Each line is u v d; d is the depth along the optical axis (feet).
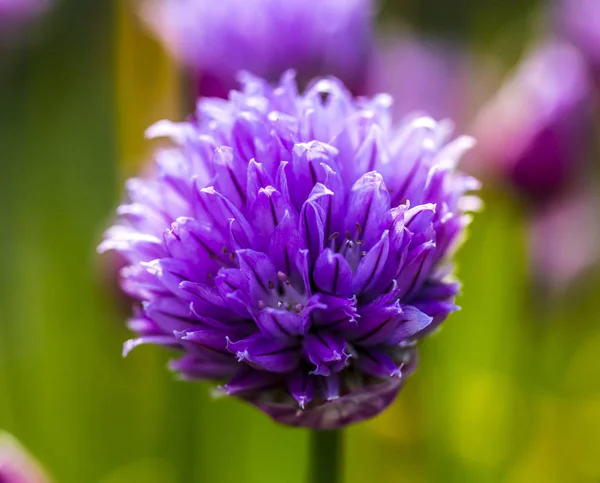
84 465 0.62
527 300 0.63
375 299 0.44
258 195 0.43
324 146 0.44
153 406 0.61
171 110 0.60
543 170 0.59
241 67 0.60
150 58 0.60
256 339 0.44
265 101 0.45
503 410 0.61
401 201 0.45
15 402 0.62
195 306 0.44
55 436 0.62
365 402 0.45
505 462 0.61
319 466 0.47
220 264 0.44
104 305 0.59
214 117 0.46
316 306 0.43
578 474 0.62
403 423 0.60
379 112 0.46
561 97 0.60
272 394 0.45
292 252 0.43
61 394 0.62
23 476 0.51
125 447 0.62
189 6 0.61
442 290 0.45
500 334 0.62
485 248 0.62
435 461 0.60
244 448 0.60
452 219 0.45
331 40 0.61
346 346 0.44
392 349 0.45
